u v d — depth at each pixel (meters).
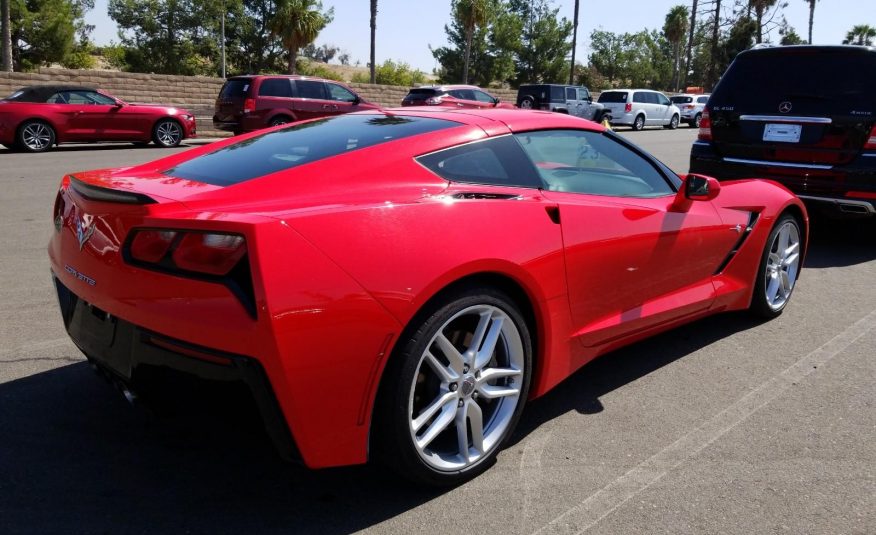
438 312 2.33
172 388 2.24
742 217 4.00
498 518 2.35
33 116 14.45
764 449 2.82
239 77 17.23
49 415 3.00
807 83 6.05
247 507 2.39
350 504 2.42
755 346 3.99
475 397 2.57
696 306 3.72
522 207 2.71
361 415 2.20
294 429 2.09
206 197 2.31
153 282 2.16
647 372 3.61
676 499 2.46
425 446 2.39
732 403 3.25
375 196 2.42
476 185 2.71
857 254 6.32
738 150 6.51
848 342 4.05
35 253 5.78
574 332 2.97
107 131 15.44
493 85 56.44
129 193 2.18
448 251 2.35
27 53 37.50
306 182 2.46
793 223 4.45
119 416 3.01
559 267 2.79
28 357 3.62
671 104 31.56
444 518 2.34
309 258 2.06
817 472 2.65
